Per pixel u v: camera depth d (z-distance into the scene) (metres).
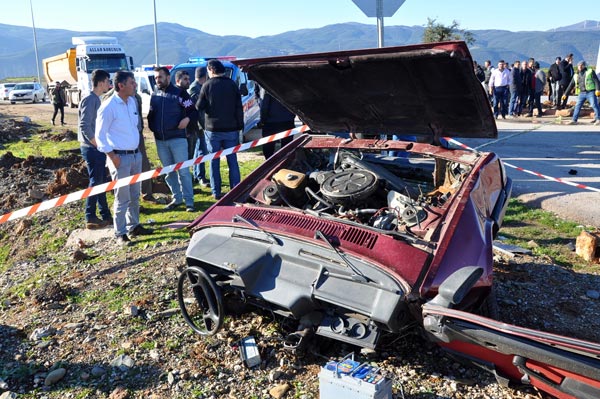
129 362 3.88
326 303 3.60
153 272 5.55
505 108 17.95
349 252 3.58
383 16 6.17
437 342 3.34
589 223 6.89
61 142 16.03
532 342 2.74
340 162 5.11
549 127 15.60
